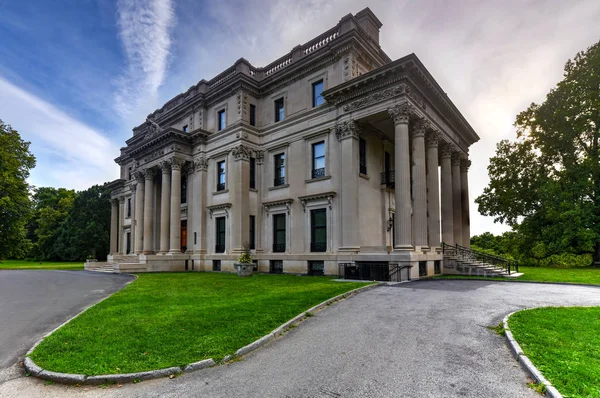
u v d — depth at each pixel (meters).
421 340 7.55
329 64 24.92
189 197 32.03
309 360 6.58
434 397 4.98
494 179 34.75
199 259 29.42
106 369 6.04
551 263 33.47
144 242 32.91
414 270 19.11
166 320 9.19
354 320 9.41
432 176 24.31
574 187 28.70
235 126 28.16
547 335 7.26
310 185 24.91
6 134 39.66
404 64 20.12
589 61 28.72
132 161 45.69
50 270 34.44
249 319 9.21
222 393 5.29
